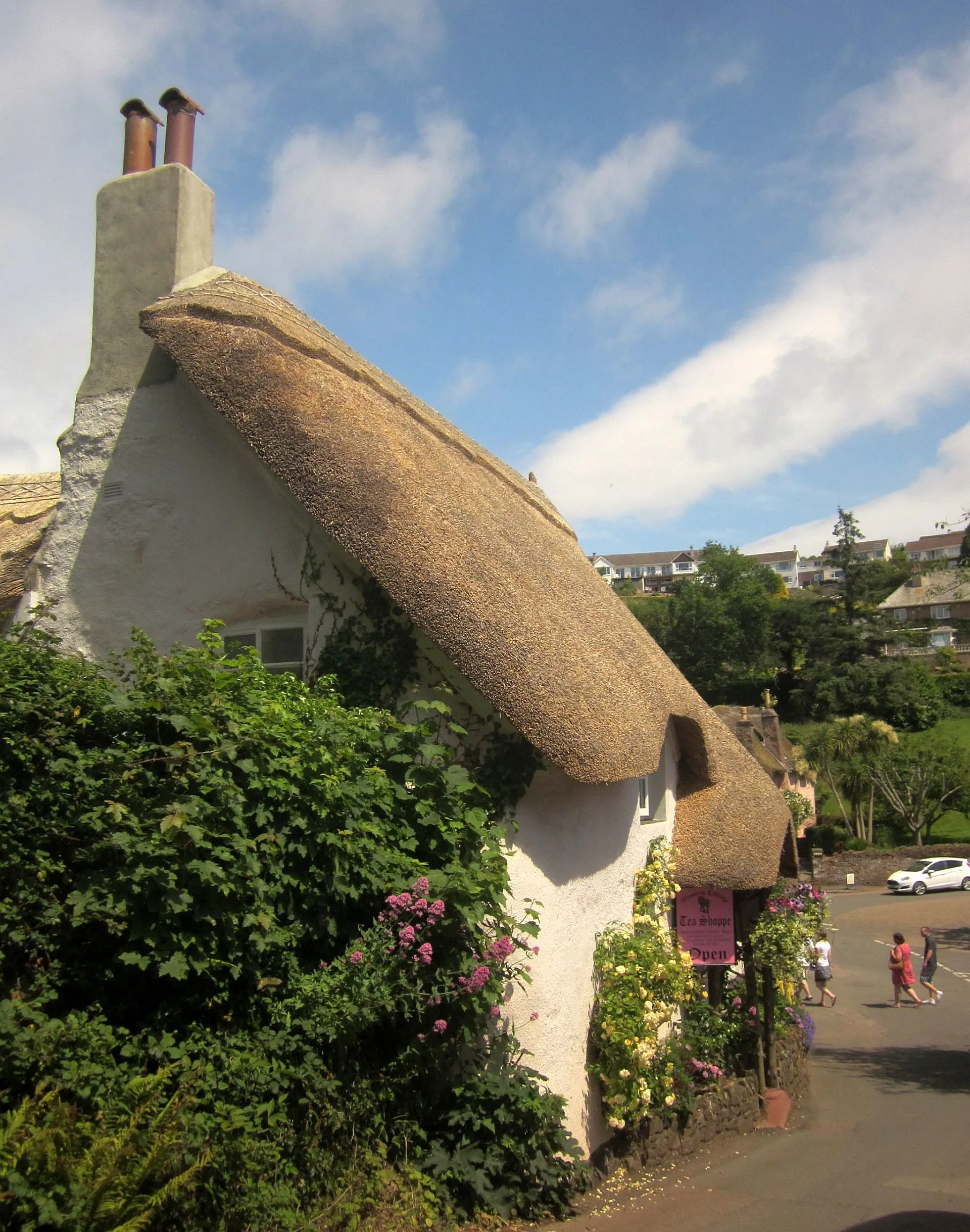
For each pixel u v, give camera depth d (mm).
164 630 8289
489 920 6402
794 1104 11273
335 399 7711
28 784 4516
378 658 7340
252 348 7699
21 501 11711
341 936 5699
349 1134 5488
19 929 4312
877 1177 8125
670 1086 8406
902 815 48812
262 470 8008
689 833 9961
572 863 7695
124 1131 3814
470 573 7156
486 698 6820
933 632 84312
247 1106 4703
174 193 9070
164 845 4504
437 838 6219
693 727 9805
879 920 35000
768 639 68000
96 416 8898
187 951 4672
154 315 8141
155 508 8484
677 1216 6777
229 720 5148
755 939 10398
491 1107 6355
